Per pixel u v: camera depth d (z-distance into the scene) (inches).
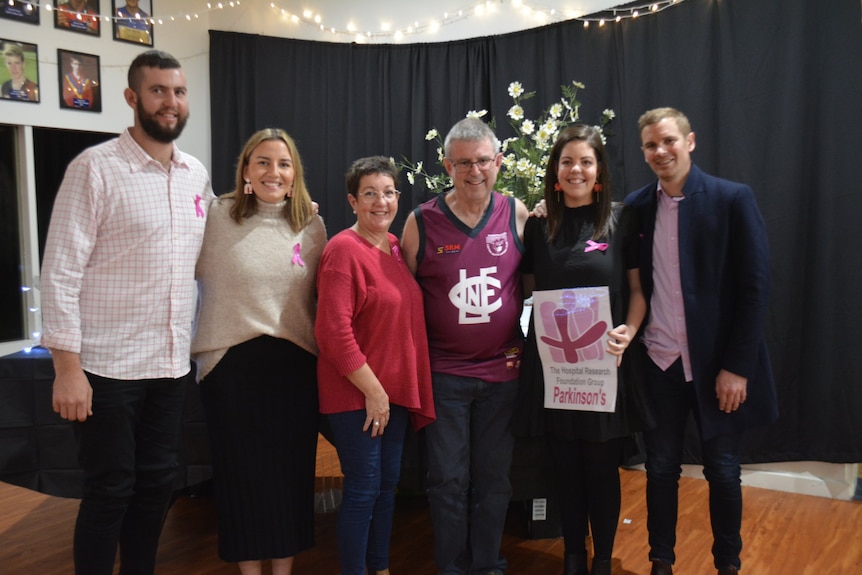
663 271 80.0
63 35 159.6
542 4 152.8
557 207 77.6
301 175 76.4
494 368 78.1
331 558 95.4
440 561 79.2
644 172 135.3
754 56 115.9
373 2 176.7
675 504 82.1
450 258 77.0
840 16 106.1
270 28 183.8
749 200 76.1
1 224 159.8
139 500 74.0
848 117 106.5
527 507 102.1
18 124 154.5
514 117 111.5
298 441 76.7
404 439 82.4
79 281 65.5
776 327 115.3
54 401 65.0
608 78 142.2
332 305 71.1
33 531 104.3
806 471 116.4
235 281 72.7
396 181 76.1
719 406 77.4
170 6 177.2
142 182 68.6
